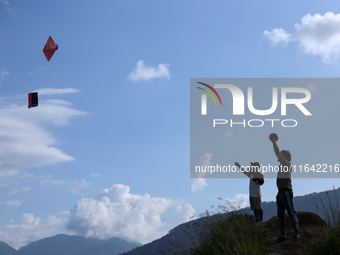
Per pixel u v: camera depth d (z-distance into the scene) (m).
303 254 5.54
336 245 5.24
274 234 6.87
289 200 6.37
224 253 5.88
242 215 7.66
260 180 8.44
